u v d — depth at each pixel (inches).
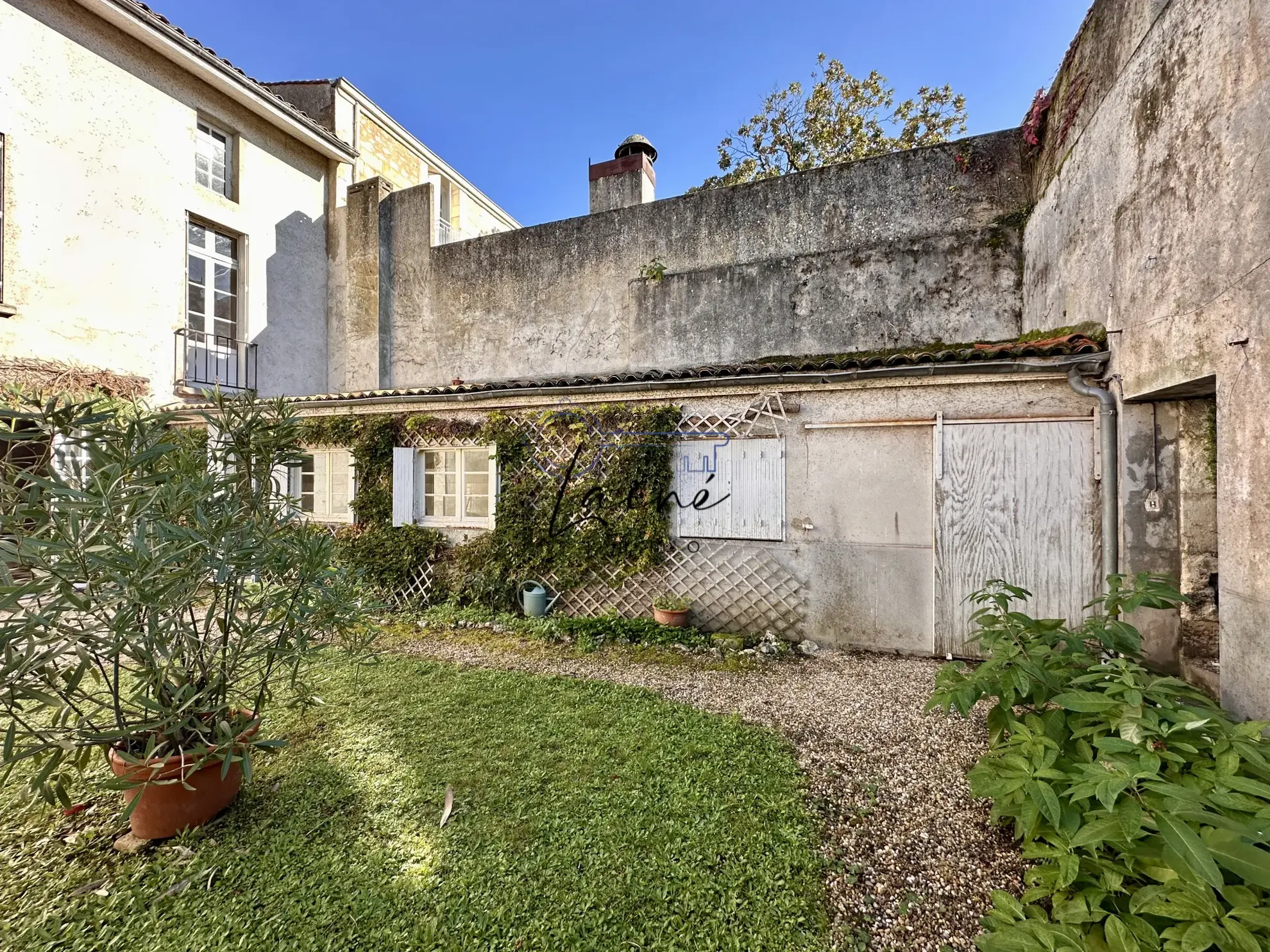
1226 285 112.1
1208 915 58.7
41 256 308.8
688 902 81.8
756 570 217.8
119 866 90.7
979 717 145.1
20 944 75.8
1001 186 269.1
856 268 288.5
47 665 96.9
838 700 157.8
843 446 206.1
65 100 317.4
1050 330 216.8
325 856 92.2
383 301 427.2
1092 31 178.9
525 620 235.6
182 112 374.6
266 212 429.4
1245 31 106.0
